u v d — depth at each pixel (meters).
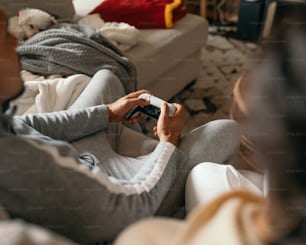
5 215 0.44
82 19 1.65
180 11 1.80
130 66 1.43
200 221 0.34
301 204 0.31
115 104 1.01
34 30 1.43
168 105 0.97
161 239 0.38
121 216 0.65
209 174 0.78
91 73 1.31
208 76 2.07
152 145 1.03
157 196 0.74
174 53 1.70
